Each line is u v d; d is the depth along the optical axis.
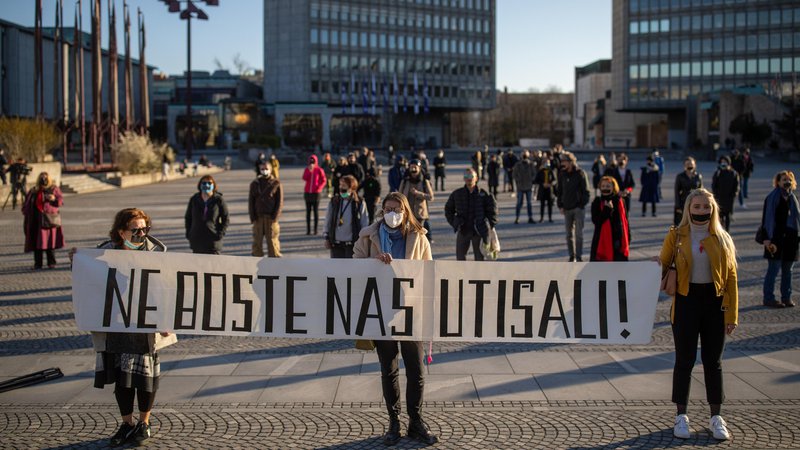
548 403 6.61
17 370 7.66
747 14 110.94
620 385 7.09
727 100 82.81
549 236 18.31
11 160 35.66
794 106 72.75
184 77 127.44
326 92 116.94
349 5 117.06
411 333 6.11
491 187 28.73
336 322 6.18
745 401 6.57
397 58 120.88
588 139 155.88
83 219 22.83
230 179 47.75
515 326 6.23
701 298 5.84
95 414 6.41
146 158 44.66
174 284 6.12
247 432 5.97
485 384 7.15
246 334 6.20
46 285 12.34
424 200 12.91
